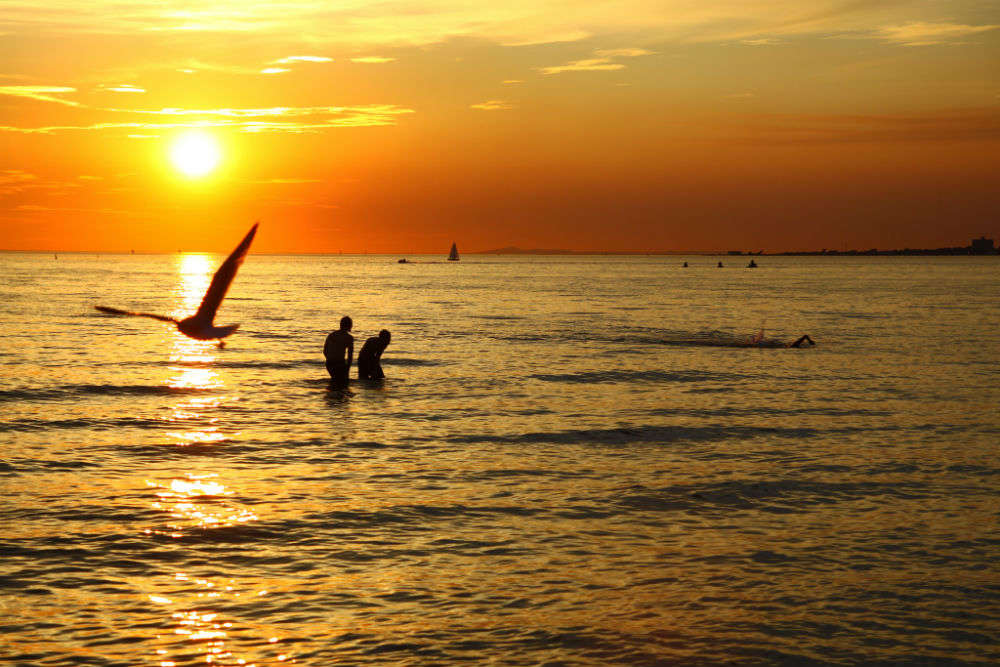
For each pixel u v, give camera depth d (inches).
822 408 896.9
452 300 3297.2
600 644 333.4
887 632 347.9
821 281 6186.0
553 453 677.3
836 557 438.9
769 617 362.0
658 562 430.0
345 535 466.0
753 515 513.0
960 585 400.8
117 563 415.5
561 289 4559.5
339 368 1022.4
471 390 1007.0
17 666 307.6
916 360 1354.6
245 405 881.5
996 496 557.0
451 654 323.9
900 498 551.8
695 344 1596.9
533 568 419.8
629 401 936.3
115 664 311.4
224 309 2623.0
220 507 512.7
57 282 4827.8
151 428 749.3
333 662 316.2
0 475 575.8
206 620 352.5
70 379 1038.4
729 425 797.2
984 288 4805.6
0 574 397.4
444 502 532.7
